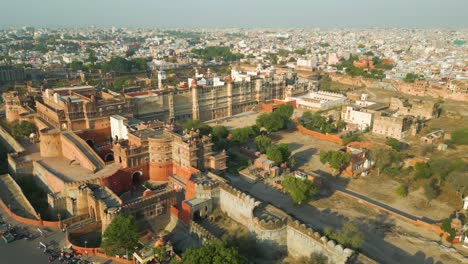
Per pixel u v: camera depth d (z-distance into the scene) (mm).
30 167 161750
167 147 154375
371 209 138500
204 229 114125
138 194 148250
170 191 128375
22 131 191500
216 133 198375
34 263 99562
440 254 112312
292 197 138500
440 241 119312
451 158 185375
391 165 174750
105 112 185000
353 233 111125
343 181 163000
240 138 199125
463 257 110812
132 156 150000
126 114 194375
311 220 129875
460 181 141375
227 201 128750
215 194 129625
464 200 137375
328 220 130125
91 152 159500
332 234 104438
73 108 176625
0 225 117562
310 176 157875
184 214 124062
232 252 90250
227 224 125562
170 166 157500
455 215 134250
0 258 100938
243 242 111562
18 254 103188
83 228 116250
